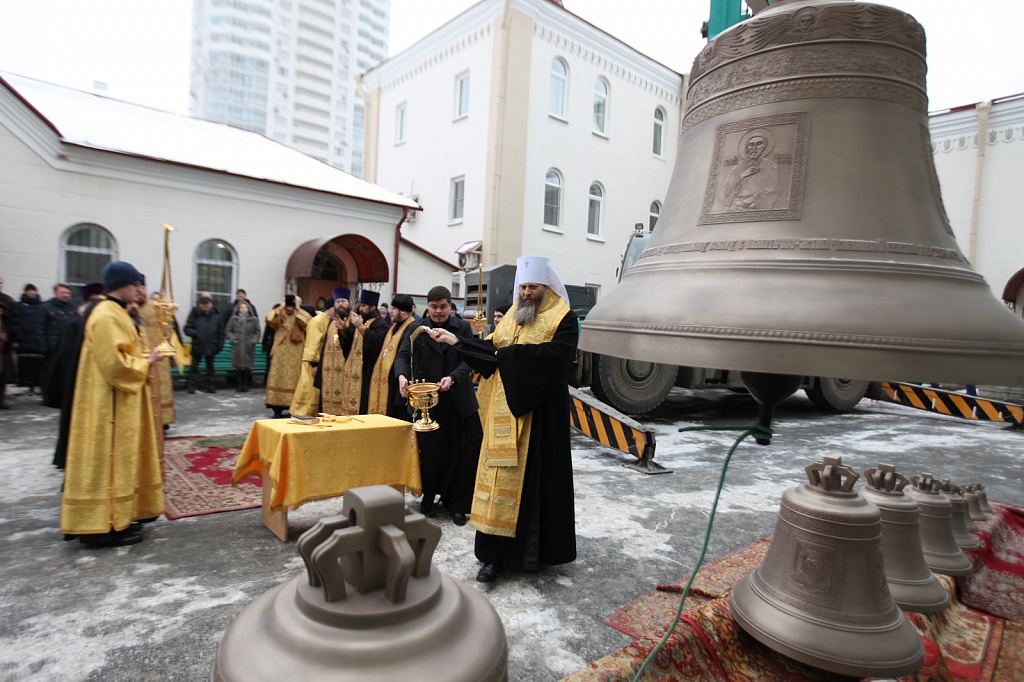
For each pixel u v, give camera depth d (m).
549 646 2.40
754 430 1.30
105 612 2.61
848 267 1.09
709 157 1.33
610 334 1.25
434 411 3.89
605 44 16.88
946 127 14.91
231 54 84.69
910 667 1.51
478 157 15.45
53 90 11.30
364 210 11.88
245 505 4.10
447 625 0.91
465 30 15.92
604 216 17.33
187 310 10.09
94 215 9.19
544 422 2.94
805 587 1.62
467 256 14.61
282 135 89.94
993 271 14.26
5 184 8.55
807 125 1.21
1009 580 2.67
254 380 11.05
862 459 6.53
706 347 1.05
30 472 4.72
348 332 6.41
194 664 2.24
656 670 1.47
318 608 0.87
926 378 0.95
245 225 10.60
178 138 11.15
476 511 2.87
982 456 6.98
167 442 5.82
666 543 3.61
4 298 7.89
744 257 1.17
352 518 0.94
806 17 1.22
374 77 19.38
